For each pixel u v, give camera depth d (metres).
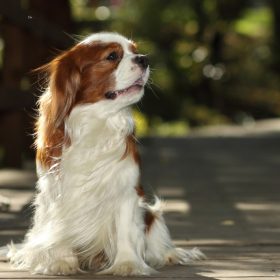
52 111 6.60
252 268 6.76
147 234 7.01
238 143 22.33
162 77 35.94
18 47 14.00
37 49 14.84
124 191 6.53
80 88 6.61
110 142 6.53
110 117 6.56
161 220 7.18
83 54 6.65
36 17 13.61
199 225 9.09
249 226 9.02
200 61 38.56
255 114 40.12
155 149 20.30
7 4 12.25
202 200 11.15
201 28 39.12
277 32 41.34
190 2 38.91
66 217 6.53
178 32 38.97
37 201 6.77
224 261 7.10
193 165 16.28
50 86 6.67
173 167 15.83
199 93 39.16
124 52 6.64
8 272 6.61
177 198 11.32
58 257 6.55
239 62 40.47
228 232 8.62
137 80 6.57
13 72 14.02
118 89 6.54
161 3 38.28
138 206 6.70
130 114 6.72
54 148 6.58
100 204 6.52
